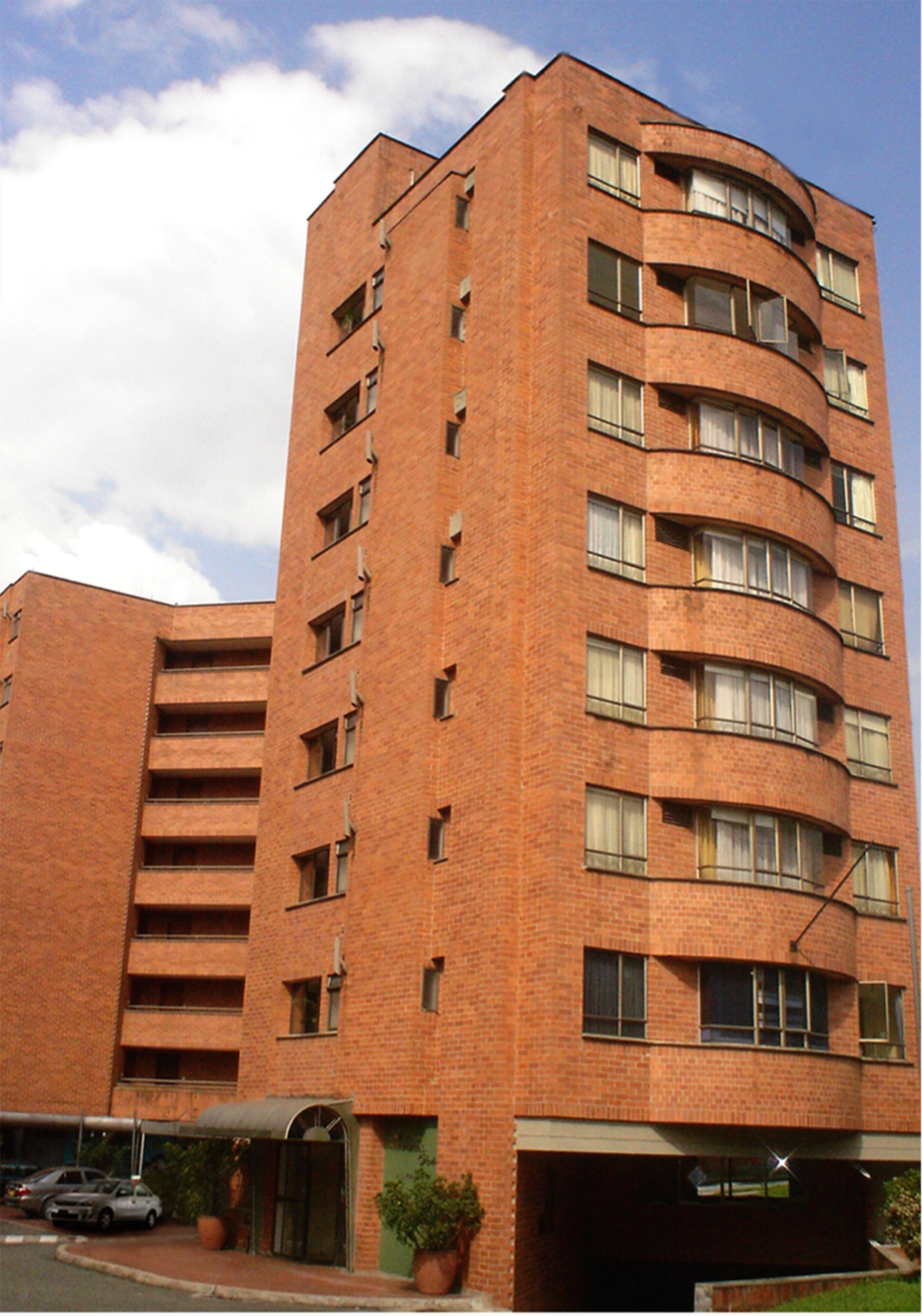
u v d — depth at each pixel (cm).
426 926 2917
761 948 2778
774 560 3156
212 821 5606
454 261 3438
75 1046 5350
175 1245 3344
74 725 5697
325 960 3303
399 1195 2617
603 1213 3045
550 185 3216
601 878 2705
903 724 3472
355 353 3862
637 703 2898
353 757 3406
